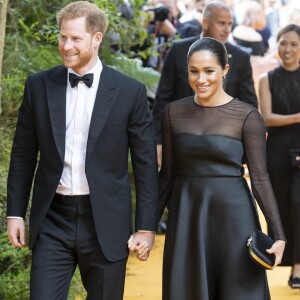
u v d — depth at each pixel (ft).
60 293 28.32
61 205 28.48
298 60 45.11
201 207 29.68
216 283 29.94
